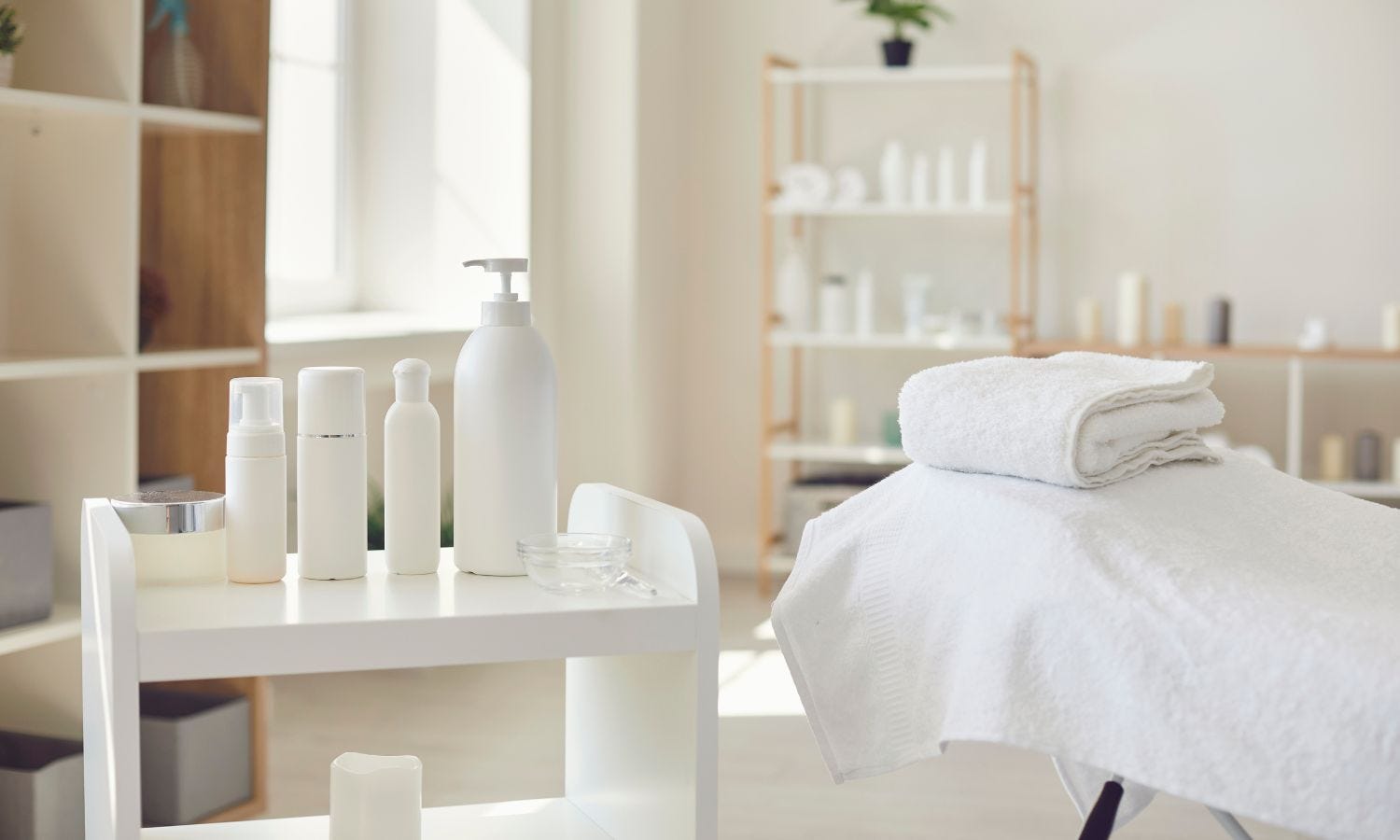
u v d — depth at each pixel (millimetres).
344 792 1500
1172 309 4551
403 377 1524
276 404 1490
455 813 1716
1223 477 1601
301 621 1307
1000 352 4883
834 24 4957
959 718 1324
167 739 2496
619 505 1614
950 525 1453
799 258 4762
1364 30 4582
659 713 1507
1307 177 4641
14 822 2291
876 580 1492
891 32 4879
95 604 1461
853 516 1601
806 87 4977
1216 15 4668
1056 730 1292
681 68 5008
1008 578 1362
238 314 2682
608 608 1383
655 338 4852
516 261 1511
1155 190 4738
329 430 1480
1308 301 4660
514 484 1505
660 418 4918
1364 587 1435
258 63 2639
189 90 2605
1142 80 4727
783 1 4980
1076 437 1418
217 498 1481
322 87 4215
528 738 3152
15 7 2414
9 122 2422
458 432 1519
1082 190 4781
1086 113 4762
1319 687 1200
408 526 1516
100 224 2406
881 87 4914
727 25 5027
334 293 4270
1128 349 4453
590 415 4672
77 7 2393
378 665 1318
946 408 1501
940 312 4914
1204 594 1295
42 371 2207
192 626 1277
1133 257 4762
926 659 1422
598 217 4621
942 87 4867
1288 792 1193
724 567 5105
